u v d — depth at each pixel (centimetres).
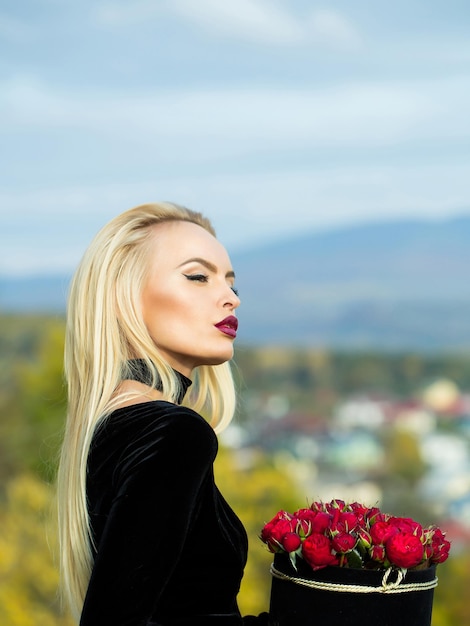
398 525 195
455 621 3122
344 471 8644
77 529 194
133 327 202
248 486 1812
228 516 193
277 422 10462
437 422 12138
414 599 188
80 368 204
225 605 187
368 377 13450
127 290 204
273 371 12681
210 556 185
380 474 8362
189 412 183
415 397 13050
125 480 175
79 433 200
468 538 5334
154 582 170
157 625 171
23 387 3014
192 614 183
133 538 170
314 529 191
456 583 3194
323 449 9594
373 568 188
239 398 274
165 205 213
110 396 196
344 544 185
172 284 204
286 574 192
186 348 204
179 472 175
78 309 205
